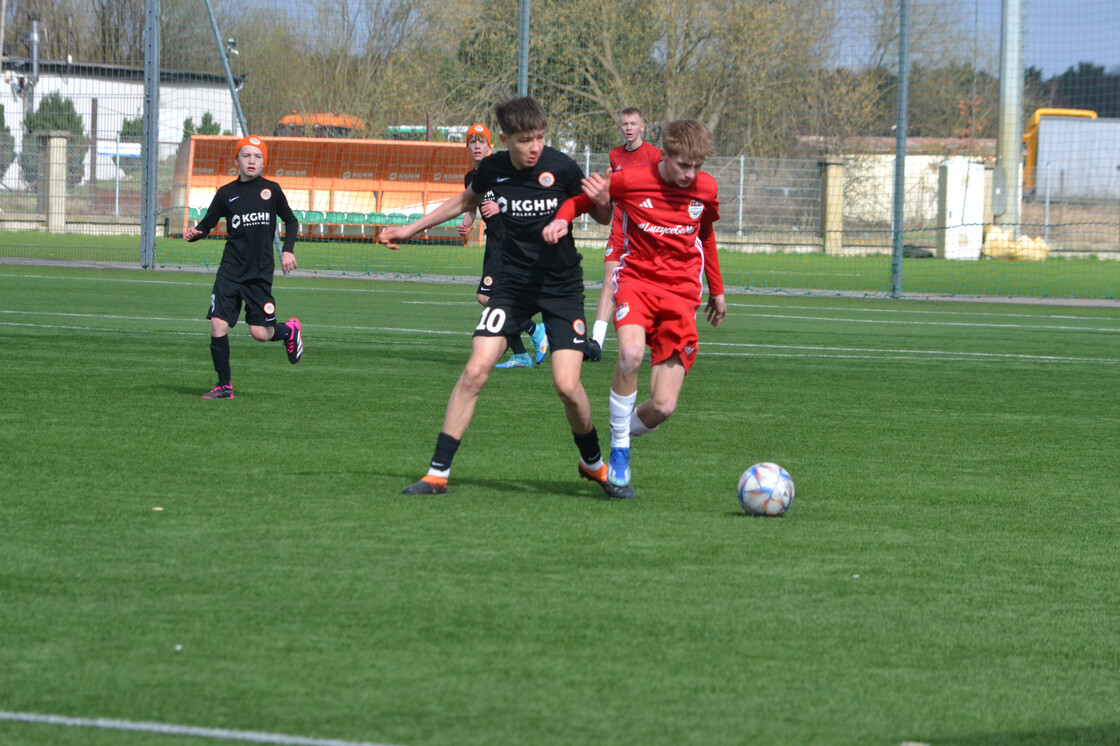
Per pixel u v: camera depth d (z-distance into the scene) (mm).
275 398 19562
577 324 13211
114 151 62000
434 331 30578
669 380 13352
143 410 17984
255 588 9297
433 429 17109
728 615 8969
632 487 13602
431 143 68438
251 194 19719
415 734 6676
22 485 12773
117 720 6758
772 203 64375
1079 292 50094
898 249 46312
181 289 40500
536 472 14367
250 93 61312
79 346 25484
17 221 62938
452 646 8109
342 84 70562
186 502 12180
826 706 7270
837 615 9062
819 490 13742
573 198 12922
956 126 69000
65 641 8023
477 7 68500
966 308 42188
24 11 68000
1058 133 70750
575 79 63750
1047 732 6984
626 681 7566
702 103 70000
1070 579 10258
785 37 70062
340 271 51062
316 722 6801
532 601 9156
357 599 9078
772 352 28234
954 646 8453
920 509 12875
